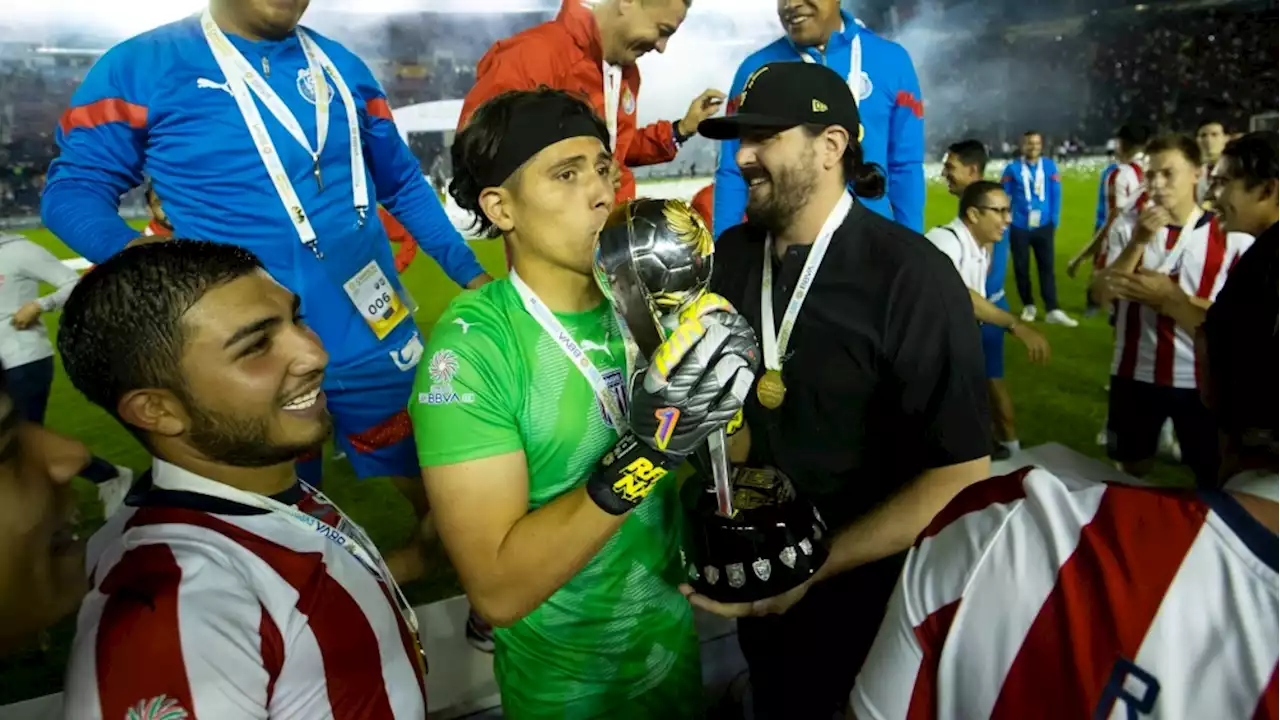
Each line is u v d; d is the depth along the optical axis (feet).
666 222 2.99
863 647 5.08
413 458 7.16
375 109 6.59
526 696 4.09
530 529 3.13
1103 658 1.77
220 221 5.81
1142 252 9.01
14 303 9.24
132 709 2.19
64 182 5.58
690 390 2.76
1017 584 1.95
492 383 3.33
